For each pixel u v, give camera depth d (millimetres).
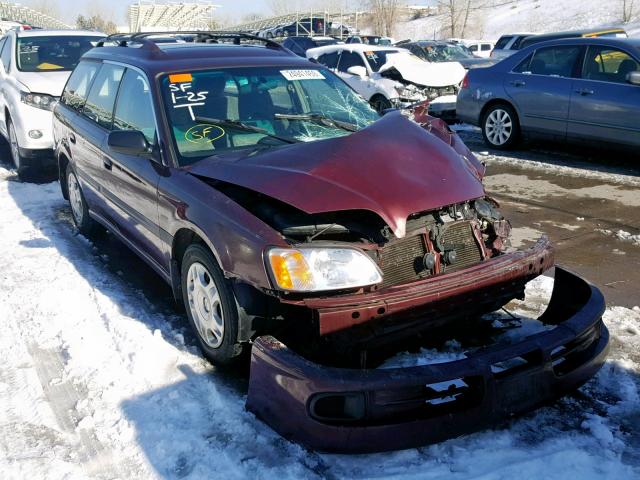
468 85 10062
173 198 3758
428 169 3387
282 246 3002
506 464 2816
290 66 4699
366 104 4758
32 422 3234
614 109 8094
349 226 3184
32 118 8125
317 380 2734
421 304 3033
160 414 3252
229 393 3406
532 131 9250
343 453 2799
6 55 9516
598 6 44969
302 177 3223
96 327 4211
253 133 4090
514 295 3529
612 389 3404
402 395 2754
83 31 10188
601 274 4984
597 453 2895
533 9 49594
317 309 2902
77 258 5523
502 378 2869
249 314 3266
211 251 3455
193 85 4305
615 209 6578
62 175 6531
